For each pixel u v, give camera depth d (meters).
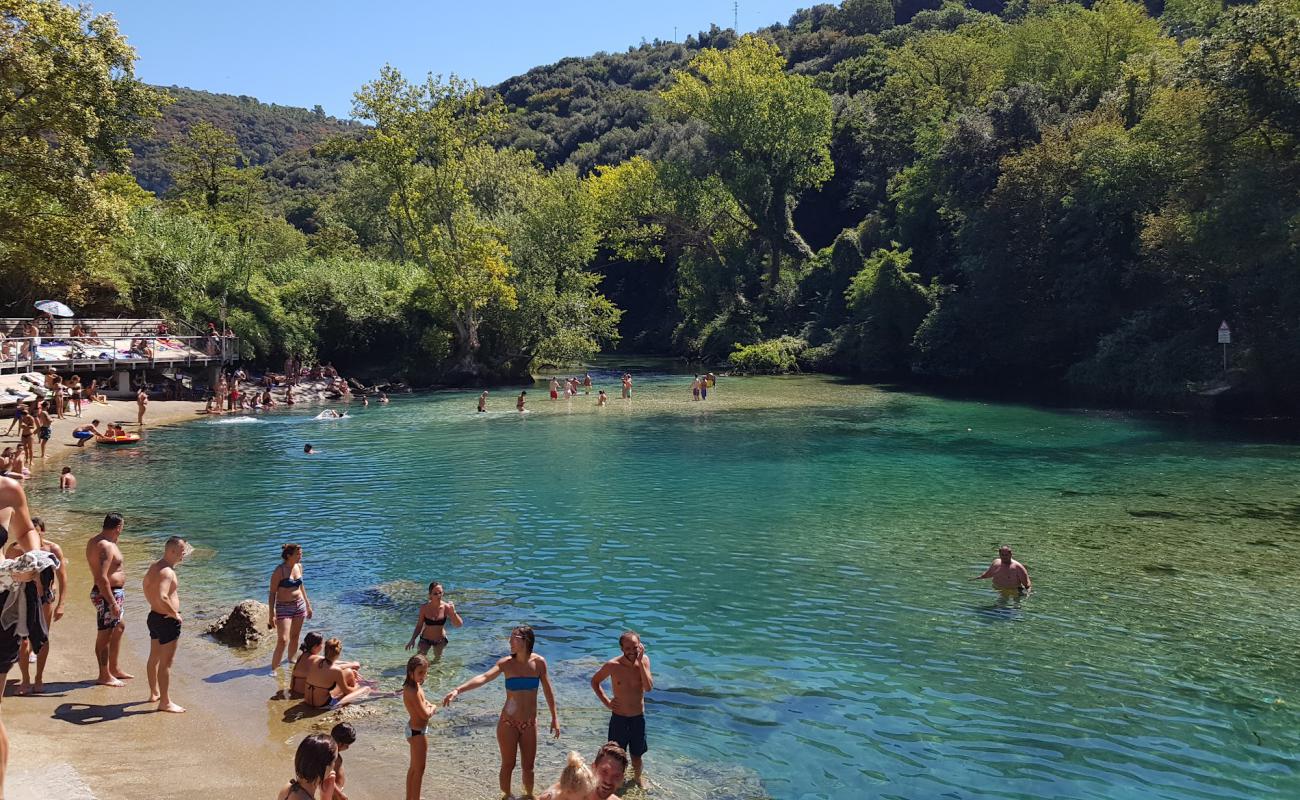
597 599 16.20
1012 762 10.09
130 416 43.59
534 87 192.50
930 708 11.53
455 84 61.66
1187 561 18.03
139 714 11.17
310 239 109.31
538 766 10.10
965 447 33.69
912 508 23.47
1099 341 52.59
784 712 11.48
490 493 26.12
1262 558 18.16
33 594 8.70
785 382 63.88
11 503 9.32
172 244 57.53
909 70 91.44
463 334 64.25
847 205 94.00
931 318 64.06
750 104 79.00
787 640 14.03
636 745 9.84
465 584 17.19
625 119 145.00
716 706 11.68
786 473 28.83
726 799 9.34
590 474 29.09
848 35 148.50
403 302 65.12
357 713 11.53
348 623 15.07
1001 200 56.94
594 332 71.81
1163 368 46.53
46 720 10.77
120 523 12.42
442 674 12.84
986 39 90.88
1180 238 43.47
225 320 55.66
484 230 61.66
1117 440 34.69
